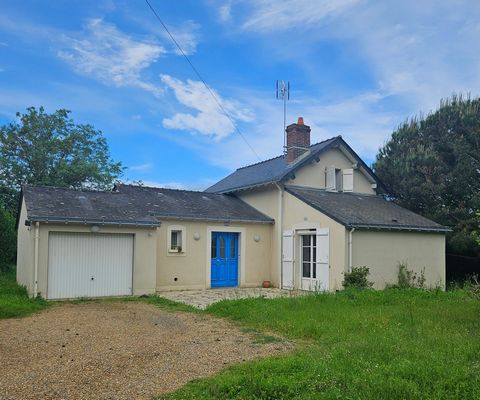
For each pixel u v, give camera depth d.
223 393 4.54
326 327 7.46
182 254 14.90
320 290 13.63
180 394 4.58
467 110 20.94
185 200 16.67
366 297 10.76
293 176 16.38
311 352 5.82
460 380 4.41
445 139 21.06
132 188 16.56
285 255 15.95
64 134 26.20
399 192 21.42
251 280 16.34
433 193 20.44
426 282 15.41
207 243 15.46
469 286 11.06
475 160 19.98
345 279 12.96
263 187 17.34
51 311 10.13
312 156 16.81
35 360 5.97
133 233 13.16
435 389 4.23
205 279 15.34
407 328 7.14
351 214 14.55
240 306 9.81
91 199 13.99
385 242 14.55
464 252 18.86
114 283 12.85
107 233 12.77
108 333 7.73
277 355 6.05
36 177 24.64
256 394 4.42
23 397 4.56
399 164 21.36
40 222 11.70
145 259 13.27
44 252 11.77
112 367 5.64
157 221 13.34
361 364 4.97
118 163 27.36
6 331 7.84
